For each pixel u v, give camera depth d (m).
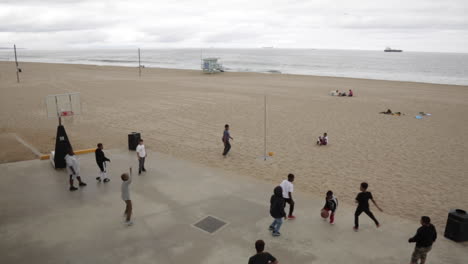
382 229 7.63
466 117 22.88
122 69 72.69
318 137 17.14
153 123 20.08
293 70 90.69
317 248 6.79
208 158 13.41
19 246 6.83
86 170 11.39
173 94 32.88
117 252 6.62
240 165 12.59
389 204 9.31
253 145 15.50
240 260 6.36
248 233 7.36
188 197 9.28
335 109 25.62
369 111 24.89
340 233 7.40
